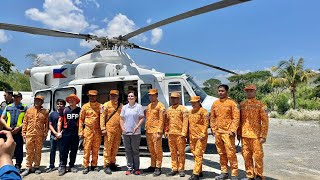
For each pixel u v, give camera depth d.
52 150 6.11
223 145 5.24
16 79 32.19
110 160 5.99
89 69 8.23
